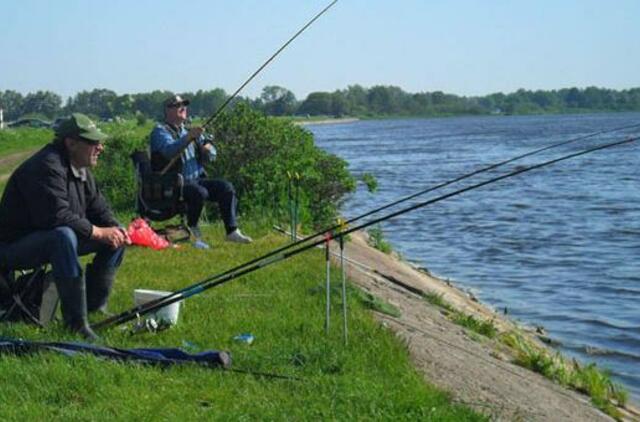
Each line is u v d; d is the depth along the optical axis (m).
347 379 6.18
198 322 7.50
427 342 8.11
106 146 17.52
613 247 19.41
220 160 14.92
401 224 23.11
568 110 174.62
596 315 13.39
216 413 5.52
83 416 5.34
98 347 6.31
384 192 30.97
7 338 6.49
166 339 7.00
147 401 5.60
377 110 170.62
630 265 17.31
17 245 6.93
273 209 14.53
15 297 7.00
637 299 14.43
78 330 6.85
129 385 5.84
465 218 24.31
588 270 16.86
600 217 24.25
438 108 175.75
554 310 13.70
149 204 11.18
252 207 14.49
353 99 165.38
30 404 5.48
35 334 6.77
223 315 7.76
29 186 6.89
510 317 13.25
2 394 5.58
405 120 171.00
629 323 12.91
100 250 7.42
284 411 5.61
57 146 7.10
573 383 8.93
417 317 9.49
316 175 15.00
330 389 6.00
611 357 11.30
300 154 15.72
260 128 15.26
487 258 18.20
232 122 15.13
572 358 11.15
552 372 8.90
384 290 10.48
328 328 7.28
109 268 7.50
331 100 152.25
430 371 7.11
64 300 6.84
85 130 7.05
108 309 7.85
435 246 19.70
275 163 14.80
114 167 16.91
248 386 6.00
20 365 5.97
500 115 179.00
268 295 8.57
